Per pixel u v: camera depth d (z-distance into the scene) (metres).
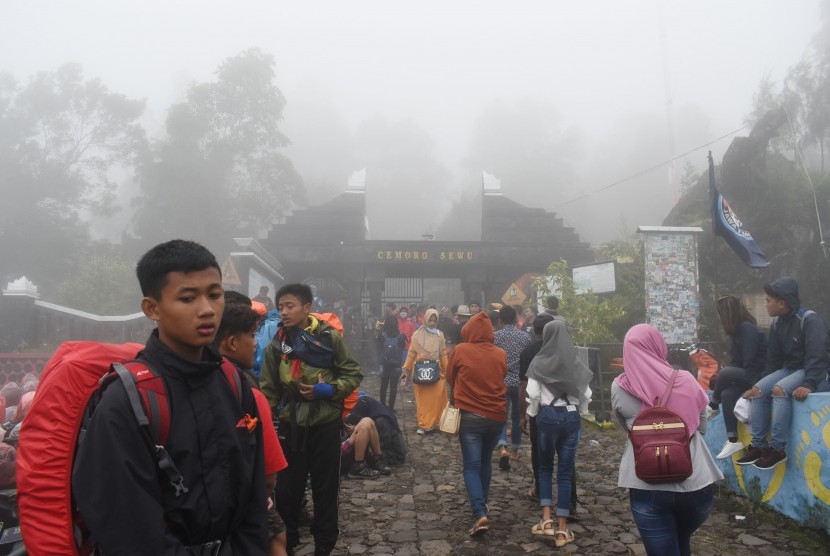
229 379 2.00
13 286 16.44
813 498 4.91
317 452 4.14
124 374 1.75
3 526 4.32
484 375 5.30
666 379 3.53
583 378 5.20
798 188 18.12
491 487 6.62
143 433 1.71
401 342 11.52
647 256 13.17
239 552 1.89
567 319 13.27
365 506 5.93
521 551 4.77
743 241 10.63
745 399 5.61
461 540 5.02
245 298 3.70
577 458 7.88
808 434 4.97
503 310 8.28
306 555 4.64
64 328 16.78
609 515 5.61
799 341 5.18
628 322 14.42
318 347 4.13
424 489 6.52
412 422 10.72
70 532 1.71
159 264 1.84
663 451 3.27
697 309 13.16
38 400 1.81
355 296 25.75
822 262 17.28
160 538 1.64
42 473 1.73
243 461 1.89
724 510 5.79
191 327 1.83
